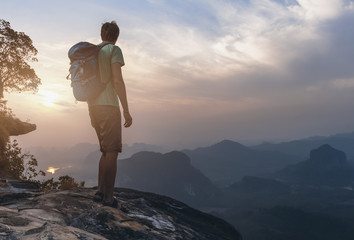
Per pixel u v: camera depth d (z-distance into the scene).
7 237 1.36
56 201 2.47
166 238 2.35
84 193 3.07
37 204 2.33
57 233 1.54
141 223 2.64
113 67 2.85
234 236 3.71
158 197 4.06
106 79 2.89
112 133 2.88
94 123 2.98
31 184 4.83
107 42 3.08
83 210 2.41
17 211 2.00
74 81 2.86
